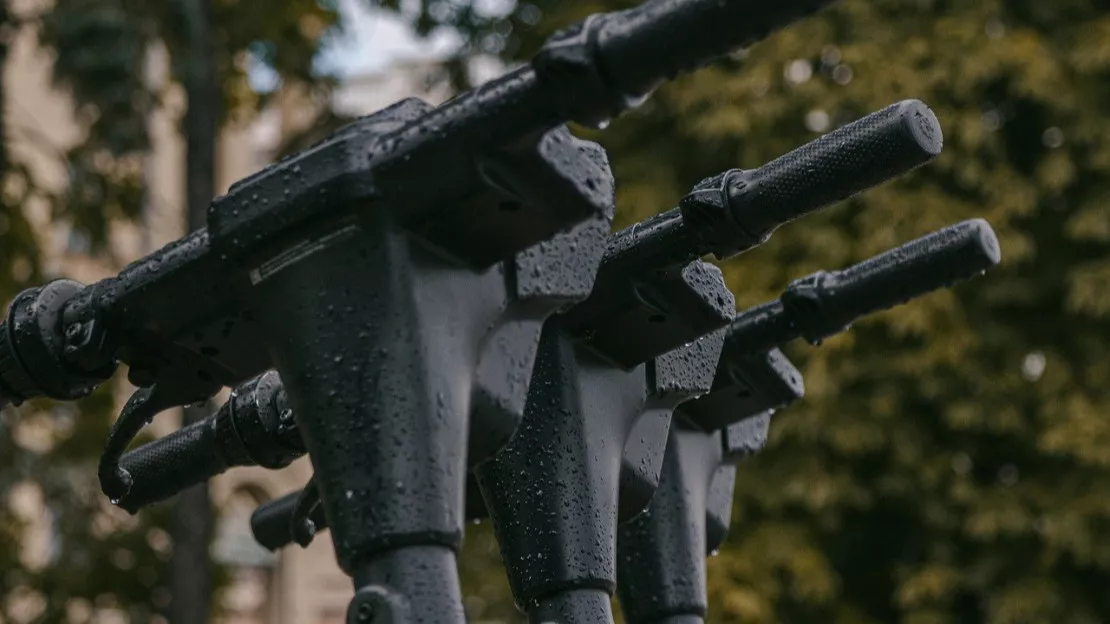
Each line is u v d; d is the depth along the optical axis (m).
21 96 13.73
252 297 1.67
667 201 10.00
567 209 1.60
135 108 8.31
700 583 2.33
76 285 1.86
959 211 9.86
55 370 1.81
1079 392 9.80
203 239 1.72
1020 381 9.79
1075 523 9.52
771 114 9.94
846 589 10.18
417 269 1.60
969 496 9.64
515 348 1.68
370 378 1.58
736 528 9.80
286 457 2.25
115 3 7.90
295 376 1.62
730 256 2.00
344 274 1.60
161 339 1.79
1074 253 10.16
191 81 8.31
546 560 1.94
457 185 1.57
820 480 9.62
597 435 1.98
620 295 1.98
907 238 9.67
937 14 10.38
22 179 9.85
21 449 9.52
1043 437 9.58
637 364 2.04
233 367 1.79
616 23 1.50
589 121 1.54
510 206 1.59
